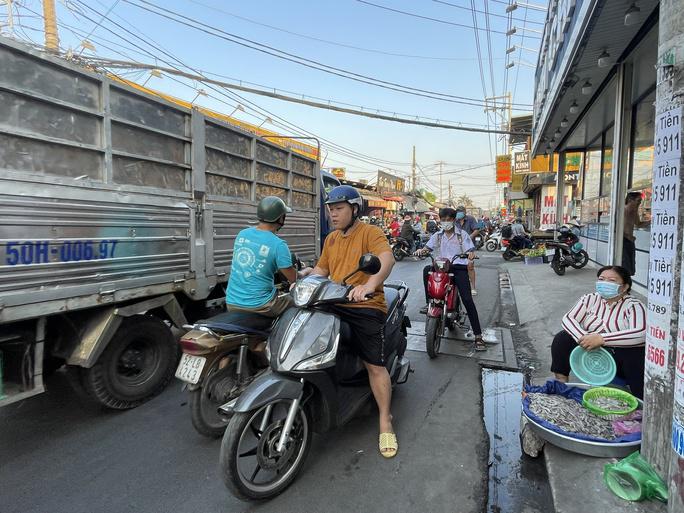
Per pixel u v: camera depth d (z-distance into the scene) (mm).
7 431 3363
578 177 15359
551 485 2473
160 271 3795
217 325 3107
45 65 2889
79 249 3074
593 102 8742
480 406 3703
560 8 7527
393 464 2861
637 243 7250
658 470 2254
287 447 2637
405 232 14891
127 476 2779
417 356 4945
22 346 2932
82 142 3146
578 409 2916
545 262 13109
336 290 2740
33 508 2473
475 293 8438
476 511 2420
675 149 2090
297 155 6266
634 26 5574
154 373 3857
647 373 2346
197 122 4191
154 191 3721
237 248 3379
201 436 3283
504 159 28203
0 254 2590
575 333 3223
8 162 2705
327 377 2693
